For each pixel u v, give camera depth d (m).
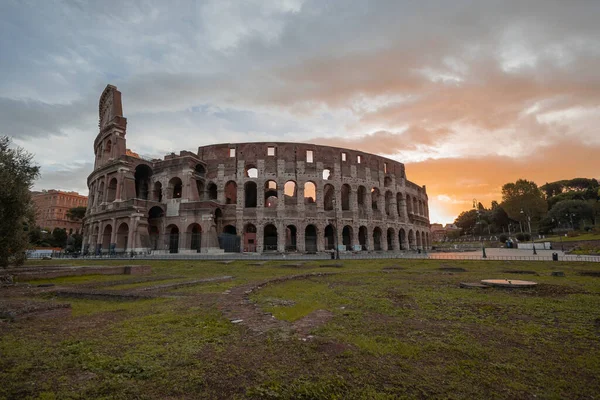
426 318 11.93
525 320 11.68
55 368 7.13
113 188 67.81
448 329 10.40
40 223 143.38
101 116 82.94
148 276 26.52
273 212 66.25
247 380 6.53
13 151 23.55
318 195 69.00
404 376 6.82
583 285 20.00
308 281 23.39
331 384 6.29
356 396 5.98
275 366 7.18
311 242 74.25
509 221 148.75
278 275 27.66
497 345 8.90
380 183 78.06
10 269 27.03
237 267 35.97
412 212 88.06
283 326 10.26
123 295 16.17
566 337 9.67
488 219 159.25
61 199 146.12
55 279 25.08
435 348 8.52
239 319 11.14
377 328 10.41
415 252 72.50
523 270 29.50
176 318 11.29
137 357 7.62
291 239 73.94
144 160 67.56
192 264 39.72
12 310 11.34
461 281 22.50
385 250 74.94
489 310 13.25
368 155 77.50
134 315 12.03
